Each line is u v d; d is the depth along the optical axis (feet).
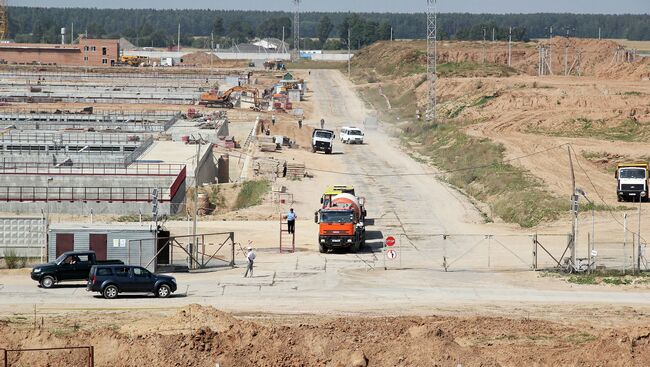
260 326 245.45
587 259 345.10
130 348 227.61
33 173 475.31
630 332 239.71
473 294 309.83
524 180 515.91
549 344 246.27
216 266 350.23
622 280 326.65
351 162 622.54
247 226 430.61
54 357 224.12
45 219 364.38
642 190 456.04
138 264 337.72
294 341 236.63
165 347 228.02
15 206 451.53
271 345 233.14
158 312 277.44
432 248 389.80
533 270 344.69
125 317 270.46
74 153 563.89
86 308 281.74
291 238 407.44
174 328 245.86
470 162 593.83
